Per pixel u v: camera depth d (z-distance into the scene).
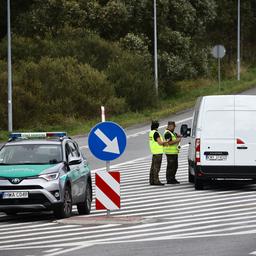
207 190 62.34
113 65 152.00
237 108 62.03
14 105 130.00
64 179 47.38
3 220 48.81
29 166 47.66
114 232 41.44
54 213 47.19
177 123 122.38
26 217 50.31
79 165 51.44
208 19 180.88
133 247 35.75
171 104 151.38
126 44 164.00
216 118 62.03
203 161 61.88
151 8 169.75
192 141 65.38
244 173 61.41
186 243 36.78
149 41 167.75
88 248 35.75
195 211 50.22
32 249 36.09
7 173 46.75
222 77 185.12
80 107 137.38
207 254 33.19
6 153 49.56
